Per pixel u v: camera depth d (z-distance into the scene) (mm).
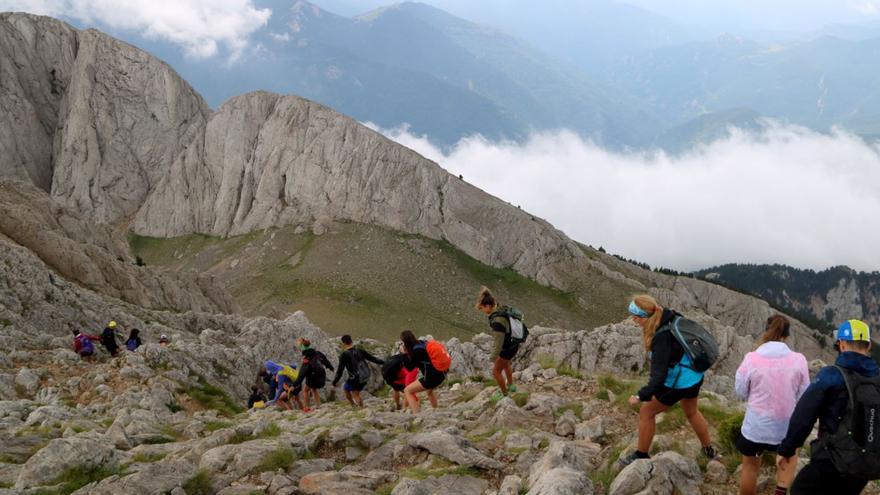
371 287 152250
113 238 76812
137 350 26188
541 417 13922
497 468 10953
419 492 9953
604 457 11242
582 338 36562
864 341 7250
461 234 183000
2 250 34906
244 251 179125
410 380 17625
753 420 8758
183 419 19609
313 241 173750
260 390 26781
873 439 6836
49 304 33500
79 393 22453
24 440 13367
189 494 10281
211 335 34500
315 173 190375
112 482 10172
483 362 39188
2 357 24375
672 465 9852
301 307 139875
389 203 183875
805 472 7551
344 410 19375
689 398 10336
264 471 11047
